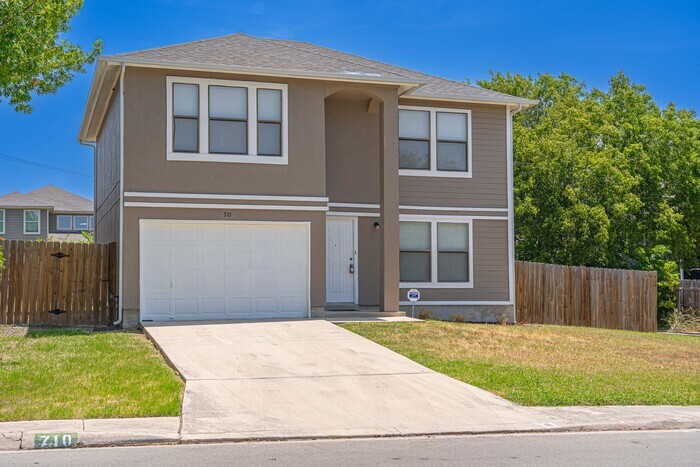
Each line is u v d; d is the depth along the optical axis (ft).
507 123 71.31
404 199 67.82
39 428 26.89
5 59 49.70
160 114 56.34
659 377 41.27
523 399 33.94
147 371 37.01
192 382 34.78
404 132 68.18
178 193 56.34
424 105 68.69
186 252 56.75
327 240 66.44
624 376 40.93
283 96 59.21
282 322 54.65
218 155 57.41
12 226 152.35
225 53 60.80
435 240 68.90
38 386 33.24
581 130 98.17
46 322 57.11
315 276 59.36
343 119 67.05
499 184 70.85
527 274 72.59
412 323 55.52
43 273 57.26
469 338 50.55
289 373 37.35
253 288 58.13
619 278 76.02
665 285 89.66
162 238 56.29
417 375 37.73
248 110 58.34
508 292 70.74
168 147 56.34
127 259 55.16
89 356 41.01
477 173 70.18
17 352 41.96
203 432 27.45
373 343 46.19
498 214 70.64
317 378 36.52
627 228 92.99
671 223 94.02
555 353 47.55
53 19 55.31
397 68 73.20
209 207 57.00
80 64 67.36
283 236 58.95
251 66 57.62
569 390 36.22
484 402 33.12
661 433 29.45
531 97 116.88
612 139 98.58
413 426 29.30
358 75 60.29
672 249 98.58
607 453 25.57
